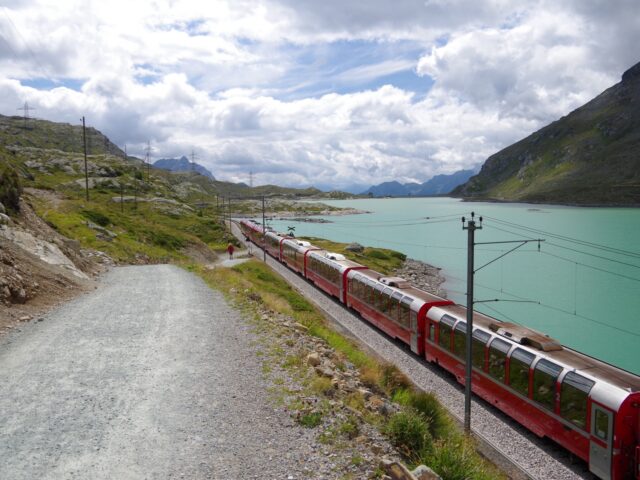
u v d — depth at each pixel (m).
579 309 57.38
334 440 10.95
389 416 13.27
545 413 18.02
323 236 139.75
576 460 17.08
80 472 9.53
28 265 26.03
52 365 15.38
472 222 19.12
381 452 10.66
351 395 14.02
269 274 52.06
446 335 25.23
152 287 30.58
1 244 25.94
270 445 10.70
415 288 32.81
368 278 36.81
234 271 45.44
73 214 59.44
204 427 11.54
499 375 20.92
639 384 15.63
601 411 15.38
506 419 20.81
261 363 16.23
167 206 118.25
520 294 65.31
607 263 89.88
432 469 10.24
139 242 61.75
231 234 109.31
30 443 10.57
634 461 14.64
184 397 13.30
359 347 29.31
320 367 15.80
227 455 10.27
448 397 23.09
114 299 25.97
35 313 21.28
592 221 164.50
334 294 44.03
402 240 129.12
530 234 132.50
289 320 24.38
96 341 18.09
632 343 45.19
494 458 17.09
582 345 44.56
